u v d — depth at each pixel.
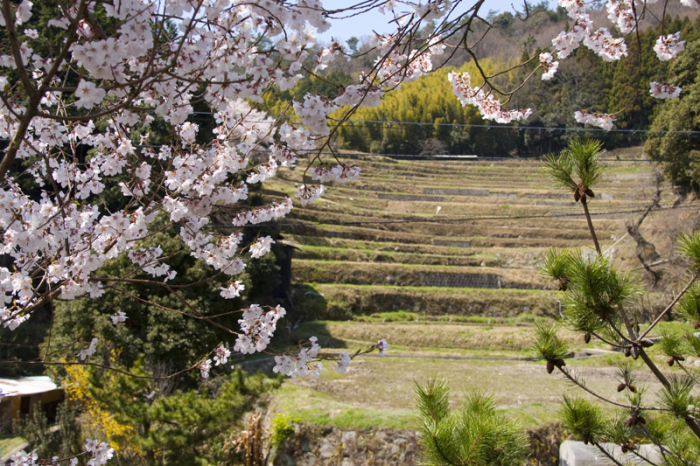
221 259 4.46
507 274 30.98
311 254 31.14
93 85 2.67
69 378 14.13
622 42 3.92
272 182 40.12
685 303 3.54
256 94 3.42
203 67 3.17
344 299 27.52
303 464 11.14
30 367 17.41
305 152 3.77
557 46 3.93
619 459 4.91
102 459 5.01
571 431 4.02
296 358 3.87
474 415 3.53
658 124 36.62
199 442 11.17
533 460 10.12
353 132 66.25
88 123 4.31
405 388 15.88
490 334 24.12
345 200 42.47
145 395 12.53
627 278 3.46
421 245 34.91
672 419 4.04
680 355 3.63
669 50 3.85
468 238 36.78
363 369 18.58
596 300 3.38
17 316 3.72
